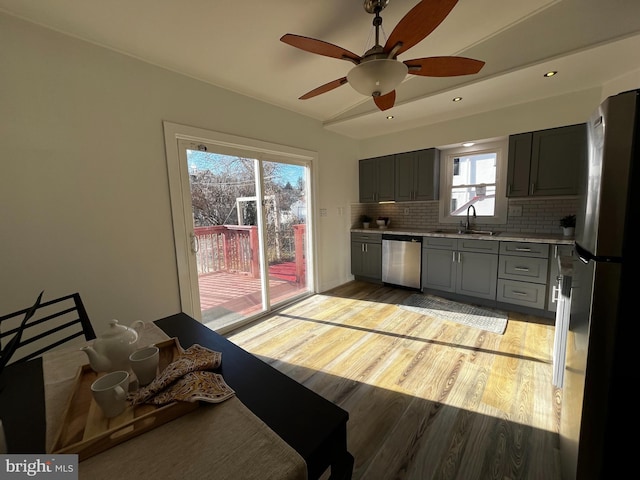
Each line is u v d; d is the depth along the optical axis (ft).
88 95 6.21
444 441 4.87
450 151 12.73
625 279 2.93
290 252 11.91
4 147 5.30
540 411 5.47
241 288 10.24
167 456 1.98
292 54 7.46
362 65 4.95
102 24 5.77
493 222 11.96
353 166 14.67
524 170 10.16
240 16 5.98
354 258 14.89
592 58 6.93
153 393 2.50
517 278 10.00
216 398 2.52
